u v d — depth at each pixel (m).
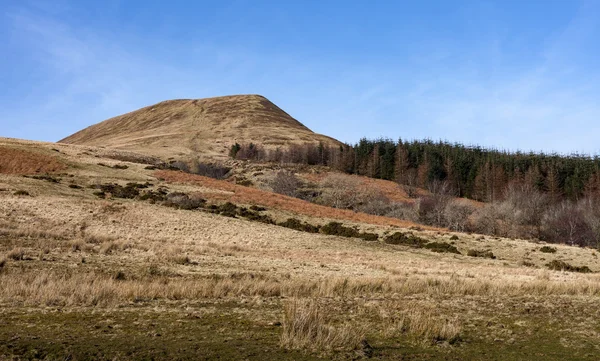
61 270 17.83
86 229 34.81
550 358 9.48
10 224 31.33
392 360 8.70
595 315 14.13
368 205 83.88
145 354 8.07
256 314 11.99
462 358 9.14
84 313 11.02
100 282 14.09
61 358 7.61
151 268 19.55
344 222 53.66
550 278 26.50
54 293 12.52
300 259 29.58
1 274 15.41
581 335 11.59
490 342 10.55
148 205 46.69
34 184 48.44
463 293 17.69
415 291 17.62
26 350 7.95
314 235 44.69
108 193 51.97
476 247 44.47
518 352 9.82
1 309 10.94
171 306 12.53
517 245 45.69
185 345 8.78
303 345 9.02
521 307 14.96
